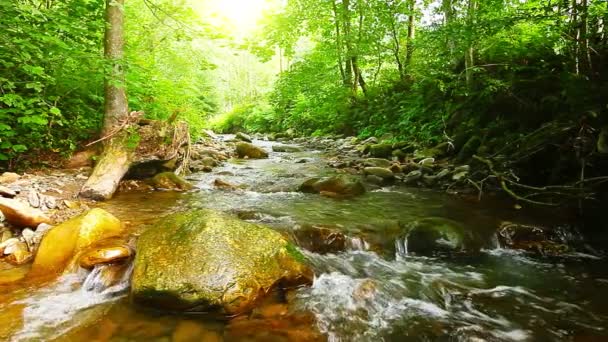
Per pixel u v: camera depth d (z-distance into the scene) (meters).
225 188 7.30
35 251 3.84
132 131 6.94
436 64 11.58
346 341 2.79
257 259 3.34
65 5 6.56
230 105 43.28
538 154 6.51
